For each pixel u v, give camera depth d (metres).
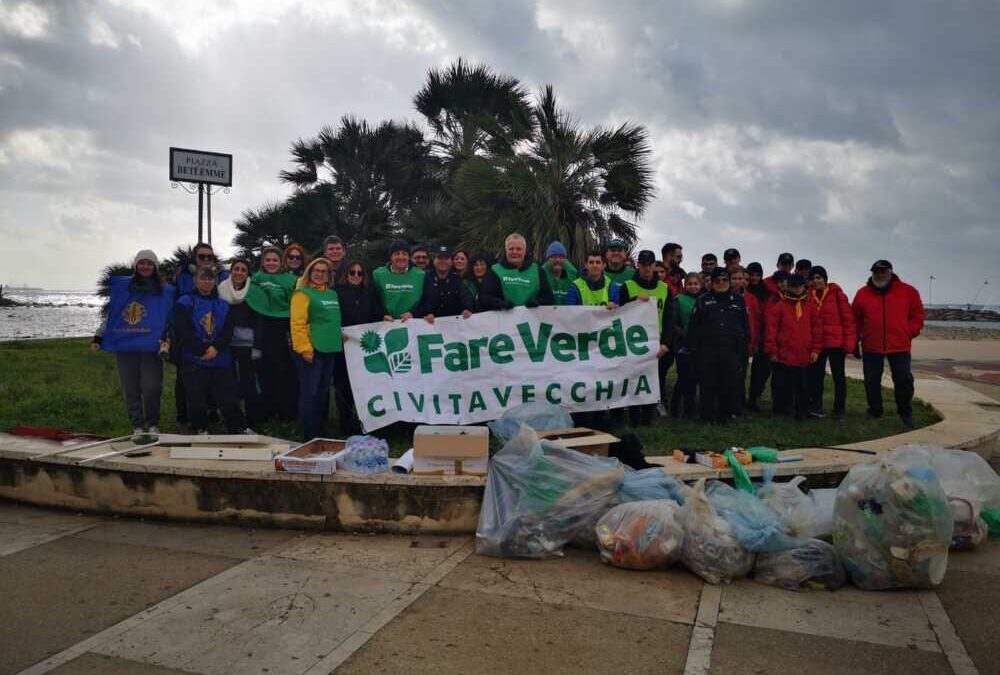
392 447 5.90
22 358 13.82
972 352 23.27
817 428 6.88
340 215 16.92
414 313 6.47
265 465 4.85
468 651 3.05
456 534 4.63
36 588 3.72
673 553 3.99
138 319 6.18
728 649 3.10
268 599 3.59
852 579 3.88
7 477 5.29
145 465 4.87
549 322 6.45
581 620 3.38
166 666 2.91
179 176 10.81
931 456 4.55
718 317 6.90
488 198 12.27
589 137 12.42
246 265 6.67
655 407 7.72
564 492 4.34
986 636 3.26
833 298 7.46
